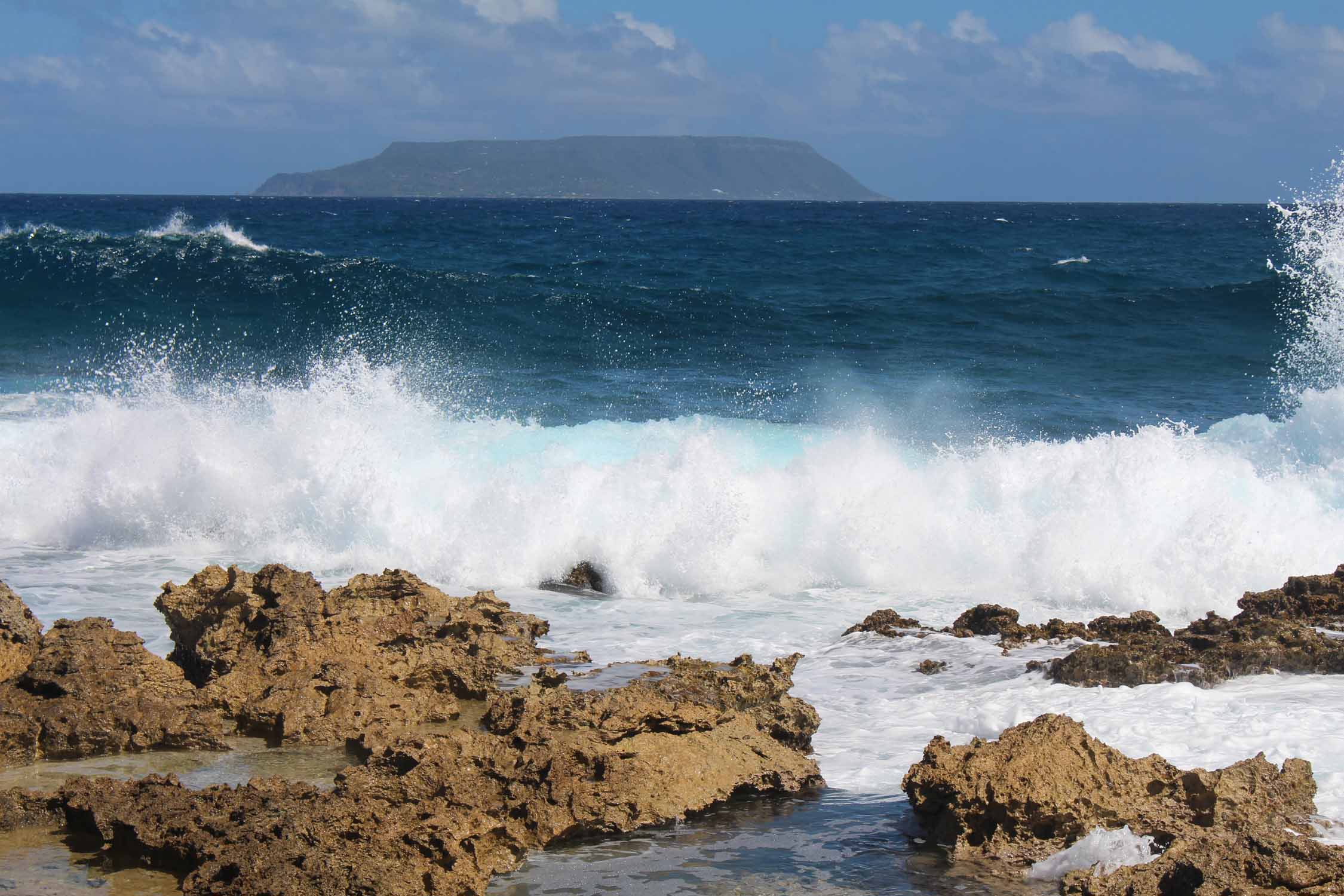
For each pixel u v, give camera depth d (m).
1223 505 17.33
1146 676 11.63
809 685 12.27
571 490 18.00
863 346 38.56
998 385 33.00
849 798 9.19
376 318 38.34
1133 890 7.14
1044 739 8.49
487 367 34.12
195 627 11.98
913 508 17.86
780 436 22.73
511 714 10.45
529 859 8.13
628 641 14.12
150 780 8.81
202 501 18.77
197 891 7.41
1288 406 30.23
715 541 17.11
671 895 7.57
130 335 35.62
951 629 14.12
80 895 7.50
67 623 10.86
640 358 35.84
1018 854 8.01
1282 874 6.89
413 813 8.05
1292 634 12.76
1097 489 17.59
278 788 8.55
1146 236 106.12
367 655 11.62
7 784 9.36
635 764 8.95
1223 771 8.13
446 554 17.59
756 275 58.84
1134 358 37.28
